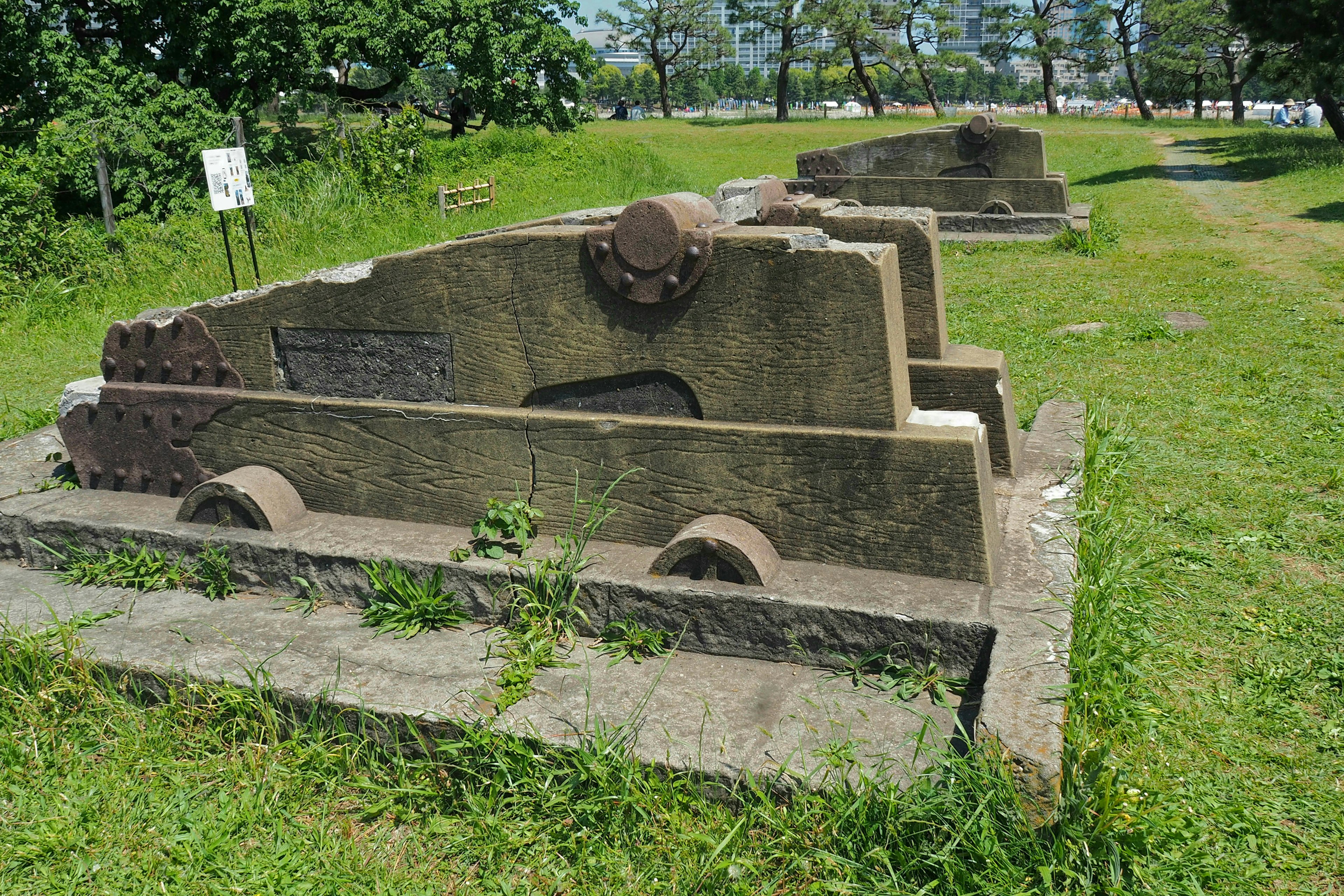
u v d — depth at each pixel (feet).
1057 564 11.11
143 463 14.15
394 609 11.69
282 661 10.87
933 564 10.73
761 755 9.11
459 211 51.11
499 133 75.92
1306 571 12.85
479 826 9.04
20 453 16.05
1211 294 29.91
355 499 13.15
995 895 7.54
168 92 58.29
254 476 13.15
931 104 150.61
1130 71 148.36
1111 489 14.88
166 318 14.12
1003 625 9.74
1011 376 22.17
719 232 11.00
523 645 10.89
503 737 9.43
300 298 12.97
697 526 11.09
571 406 12.07
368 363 12.91
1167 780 9.07
